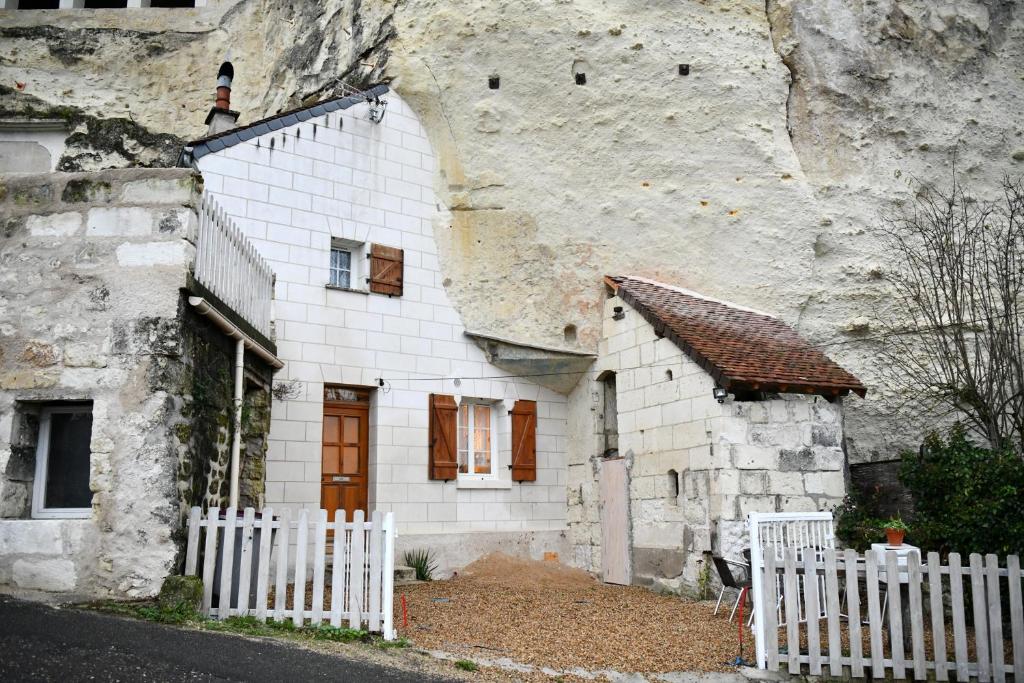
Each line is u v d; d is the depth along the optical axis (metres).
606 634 8.52
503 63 13.70
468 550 13.20
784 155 13.80
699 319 12.36
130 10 18.30
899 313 13.39
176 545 7.42
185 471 7.69
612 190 13.70
